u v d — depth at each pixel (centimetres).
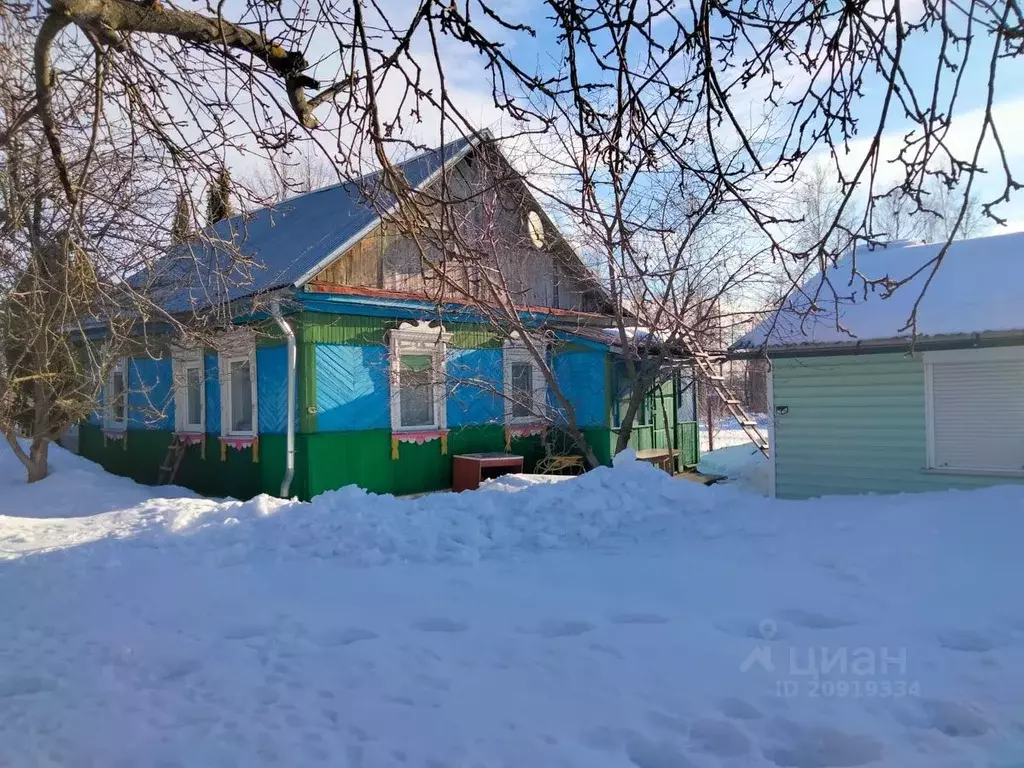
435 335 1264
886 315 1009
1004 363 952
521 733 338
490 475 1305
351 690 391
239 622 509
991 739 318
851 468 1051
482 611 511
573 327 1390
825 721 337
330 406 1148
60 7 292
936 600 492
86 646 473
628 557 652
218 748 334
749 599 514
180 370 1376
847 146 350
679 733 335
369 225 1161
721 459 1798
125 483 1341
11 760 328
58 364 1207
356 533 731
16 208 610
